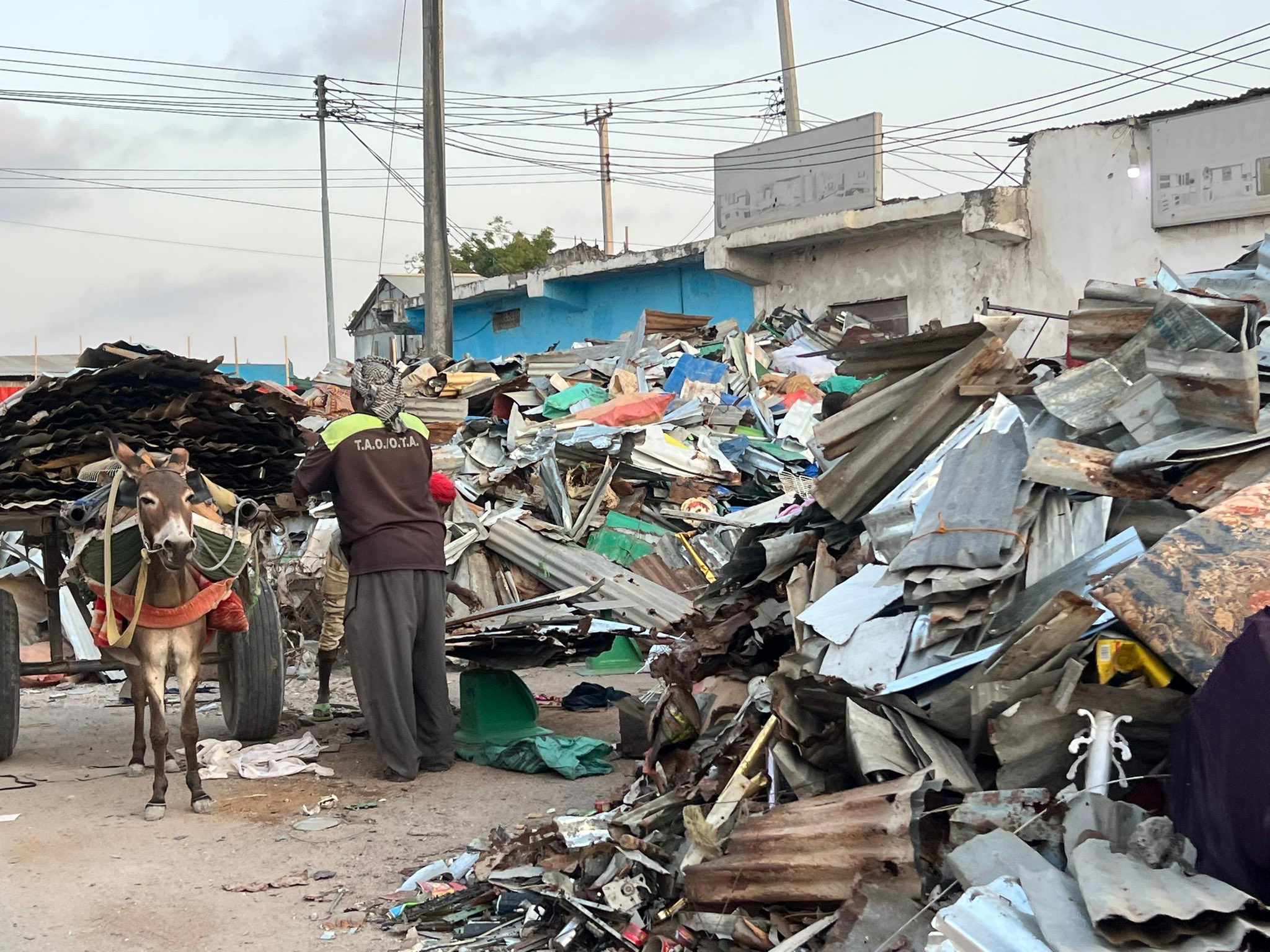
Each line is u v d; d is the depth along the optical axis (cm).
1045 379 548
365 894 513
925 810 374
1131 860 323
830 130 1986
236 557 641
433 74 1814
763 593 570
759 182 2112
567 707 912
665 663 566
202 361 696
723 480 1299
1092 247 1652
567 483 1253
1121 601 377
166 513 576
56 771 738
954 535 467
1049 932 302
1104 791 359
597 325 2564
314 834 600
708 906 411
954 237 1820
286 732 848
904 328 1902
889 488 559
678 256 2286
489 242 4434
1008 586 448
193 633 643
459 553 1072
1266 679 314
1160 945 288
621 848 465
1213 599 370
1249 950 283
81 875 536
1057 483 464
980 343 546
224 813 640
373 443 718
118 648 641
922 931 340
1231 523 391
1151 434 475
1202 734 331
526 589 1076
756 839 400
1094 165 1641
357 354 3919
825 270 2016
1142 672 382
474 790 687
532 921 457
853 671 443
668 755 565
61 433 681
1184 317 482
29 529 743
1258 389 446
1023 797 361
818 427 580
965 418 554
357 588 712
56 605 772
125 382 696
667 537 1182
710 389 1480
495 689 791
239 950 452
